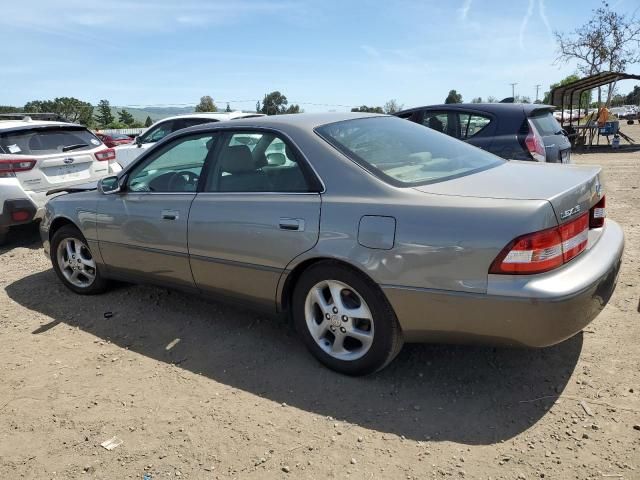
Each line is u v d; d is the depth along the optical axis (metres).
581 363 3.27
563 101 18.91
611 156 15.74
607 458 2.48
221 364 3.57
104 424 2.98
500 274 2.62
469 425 2.80
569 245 2.74
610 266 2.89
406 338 3.04
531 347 2.73
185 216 3.79
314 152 3.30
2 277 5.64
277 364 3.52
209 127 3.89
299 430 2.84
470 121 7.42
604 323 3.72
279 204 3.31
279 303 3.45
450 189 2.94
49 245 5.03
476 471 2.47
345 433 2.80
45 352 3.88
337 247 3.05
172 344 3.90
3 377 3.55
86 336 4.11
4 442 2.87
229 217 3.53
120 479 2.55
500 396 3.02
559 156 7.27
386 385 3.20
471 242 2.67
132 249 4.23
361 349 3.19
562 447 2.58
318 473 2.52
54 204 4.89
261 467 2.58
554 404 2.91
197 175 3.88
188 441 2.80
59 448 2.80
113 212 4.31
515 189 2.86
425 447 2.65
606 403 2.88
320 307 3.30
